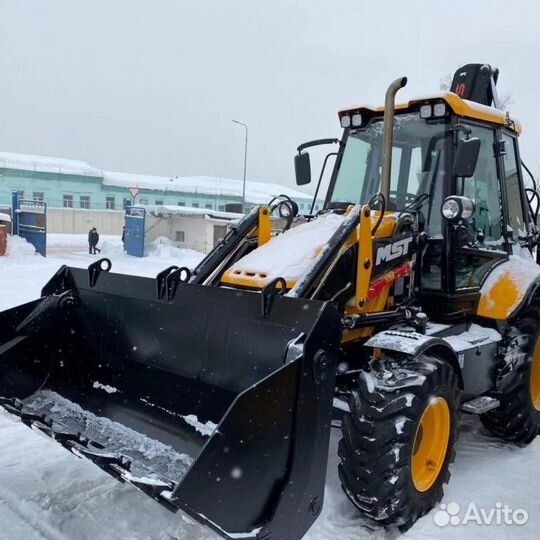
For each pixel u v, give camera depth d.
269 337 2.73
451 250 3.75
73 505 3.12
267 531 2.34
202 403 2.99
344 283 3.27
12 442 3.93
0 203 37.84
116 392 3.37
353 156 4.43
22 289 10.27
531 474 3.77
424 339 3.03
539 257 5.11
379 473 2.84
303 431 2.46
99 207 41.31
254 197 43.19
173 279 3.15
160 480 2.38
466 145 3.45
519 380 3.99
